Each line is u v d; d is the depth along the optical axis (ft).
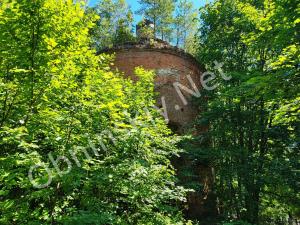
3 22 22.27
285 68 28.96
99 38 105.91
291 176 47.60
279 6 31.60
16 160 20.12
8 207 20.88
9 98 24.62
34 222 21.53
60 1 23.89
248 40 37.27
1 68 23.95
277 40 31.86
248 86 31.12
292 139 52.26
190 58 67.41
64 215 24.32
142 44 64.44
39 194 21.59
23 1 21.99
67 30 24.49
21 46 22.94
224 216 52.44
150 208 30.83
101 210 25.81
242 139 58.65
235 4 60.54
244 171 50.49
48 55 23.11
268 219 69.10
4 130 22.07
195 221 53.21
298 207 55.52
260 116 54.75
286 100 31.22
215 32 63.72
